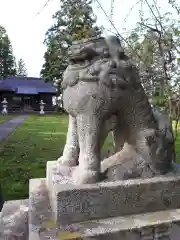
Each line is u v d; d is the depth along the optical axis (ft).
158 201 4.70
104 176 4.64
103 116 4.55
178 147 18.79
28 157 17.17
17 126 39.86
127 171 4.75
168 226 4.33
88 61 4.53
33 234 3.93
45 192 5.32
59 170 5.02
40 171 13.82
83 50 4.45
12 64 117.50
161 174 4.95
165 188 4.73
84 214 4.27
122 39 6.51
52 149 19.97
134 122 4.92
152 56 7.35
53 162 5.72
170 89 7.52
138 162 4.90
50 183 4.99
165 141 4.96
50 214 4.49
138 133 4.96
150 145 4.87
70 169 5.05
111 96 4.45
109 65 4.46
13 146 21.27
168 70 7.45
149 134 4.87
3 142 23.62
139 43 7.40
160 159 4.93
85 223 4.21
